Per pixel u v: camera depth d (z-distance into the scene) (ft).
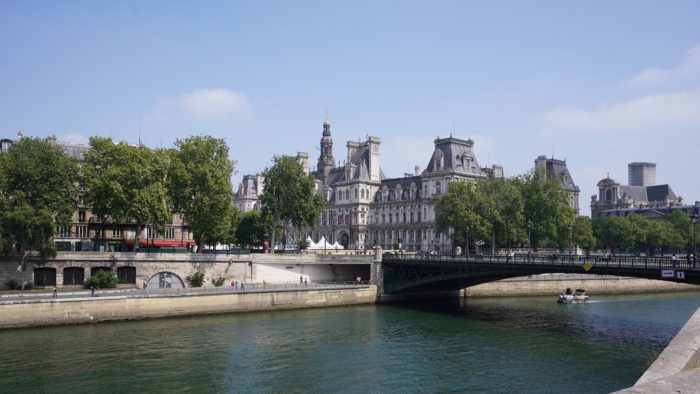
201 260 276.82
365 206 507.71
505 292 314.76
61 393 128.06
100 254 256.93
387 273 286.46
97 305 206.08
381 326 212.23
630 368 152.35
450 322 222.28
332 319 227.61
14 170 253.65
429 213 453.99
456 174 443.32
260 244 414.62
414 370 150.92
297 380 141.18
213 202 292.40
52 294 214.07
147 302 216.95
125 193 270.05
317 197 350.64
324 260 300.81
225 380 140.05
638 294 333.42
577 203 523.70
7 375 140.36
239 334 193.57
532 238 385.91
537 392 132.98
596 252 479.00
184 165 289.33
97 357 158.40
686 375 43.04
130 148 278.26
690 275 163.84
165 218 278.05
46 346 169.68
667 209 619.67
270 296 247.29
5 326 189.47
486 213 356.18
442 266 251.60
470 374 147.43
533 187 382.83
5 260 241.14
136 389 131.75
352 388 135.54
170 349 170.19
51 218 237.66
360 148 529.04
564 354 167.84
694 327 61.05
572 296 287.28
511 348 175.73
